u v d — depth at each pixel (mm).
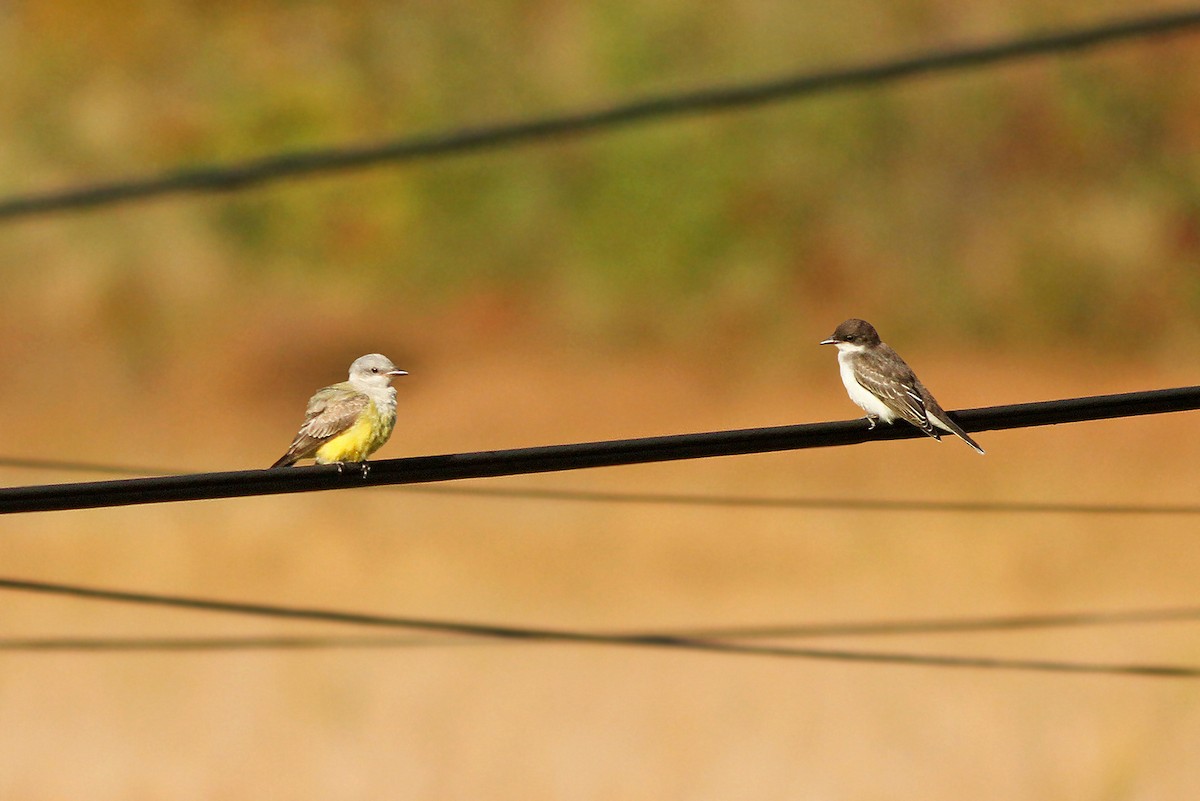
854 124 30688
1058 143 30828
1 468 26594
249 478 7504
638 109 9070
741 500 10539
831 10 31344
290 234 32344
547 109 32125
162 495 7465
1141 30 8555
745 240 30672
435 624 9109
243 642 10125
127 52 33750
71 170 32625
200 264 32062
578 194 31500
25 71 33312
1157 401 7820
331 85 33375
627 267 30844
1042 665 9625
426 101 32906
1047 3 31172
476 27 33188
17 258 31766
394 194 32406
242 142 32969
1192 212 30328
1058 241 30422
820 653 9469
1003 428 8039
